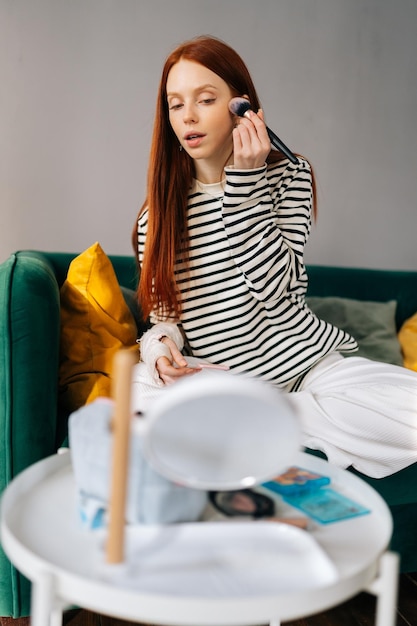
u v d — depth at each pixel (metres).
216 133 1.40
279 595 0.62
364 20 2.55
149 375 1.40
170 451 0.68
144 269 1.53
